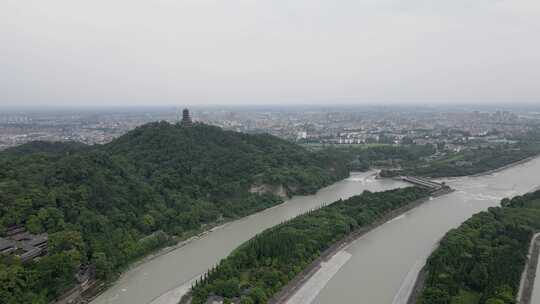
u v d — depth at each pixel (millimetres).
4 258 140750
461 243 169125
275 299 139125
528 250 175000
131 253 179125
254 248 167875
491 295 129500
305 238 178500
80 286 151875
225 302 132000
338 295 144250
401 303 138625
